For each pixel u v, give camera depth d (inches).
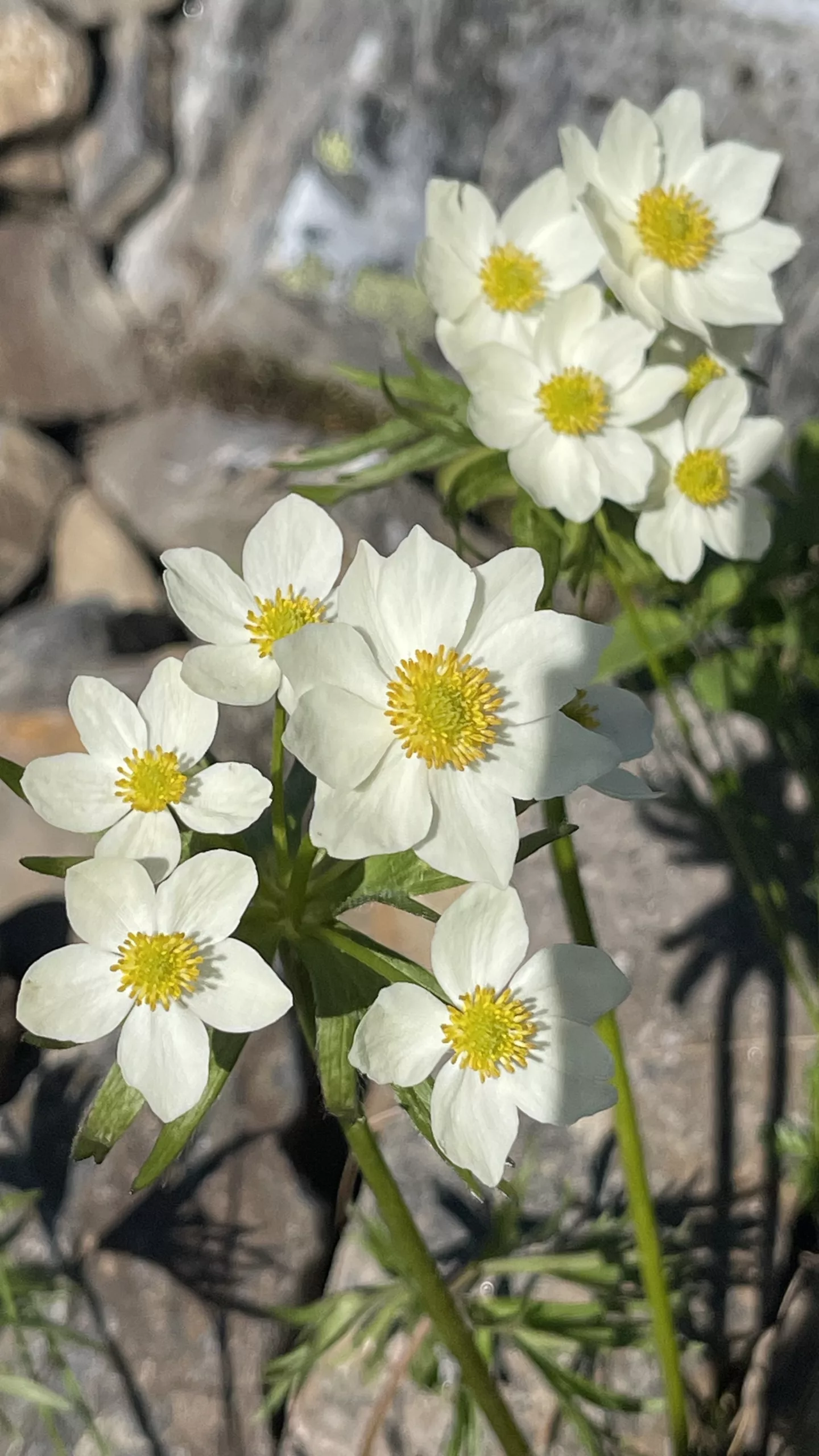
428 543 5.1
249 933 5.6
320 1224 10.9
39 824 14.8
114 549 21.4
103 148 23.7
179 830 5.7
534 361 7.3
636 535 7.9
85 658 18.1
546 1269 9.3
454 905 5.1
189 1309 10.3
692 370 7.8
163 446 21.5
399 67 20.6
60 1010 5.2
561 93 19.1
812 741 11.9
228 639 5.6
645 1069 11.3
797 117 16.8
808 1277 9.7
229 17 22.8
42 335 23.3
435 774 5.1
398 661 5.2
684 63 17.8
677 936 11.9
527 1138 11.1
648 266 7.5
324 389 21.3
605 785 6.1
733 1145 10.8
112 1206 10.8
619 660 10.2
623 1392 9.7
